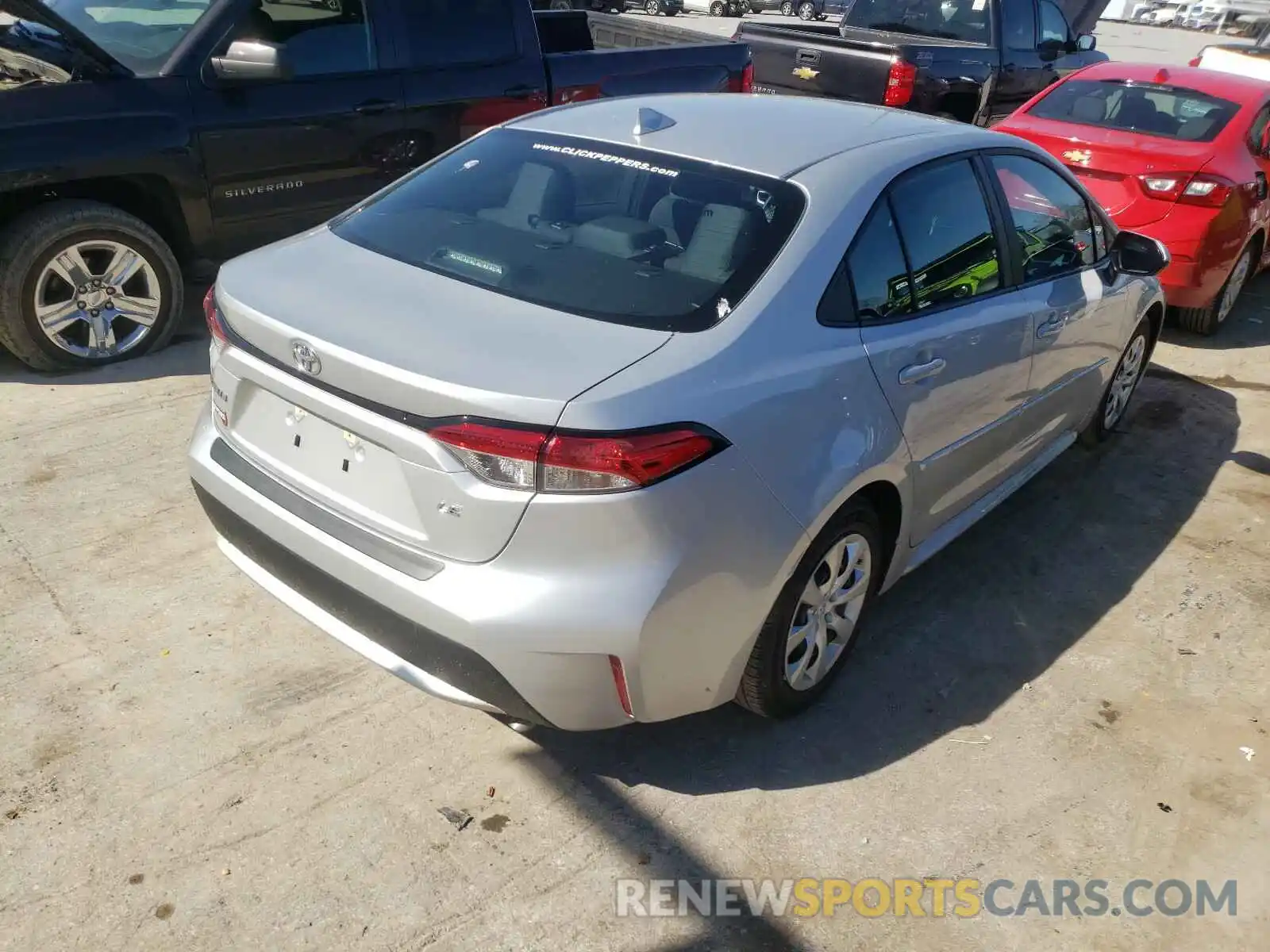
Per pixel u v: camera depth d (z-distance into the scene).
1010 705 3.43
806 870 2.75
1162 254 4.36
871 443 3.00
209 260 5.64
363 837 2.72
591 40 8.31
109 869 2.57
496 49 6.35
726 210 3.02
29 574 3.59
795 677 3.13
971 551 4.34
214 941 2.42
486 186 3.35
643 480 2.41
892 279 3.20
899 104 8.91
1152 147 6.61
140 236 5.14
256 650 3.35
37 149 4.83
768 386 2.69
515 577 2.46
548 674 2.50
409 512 2.57
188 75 5.25
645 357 2.56
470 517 2.45
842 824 2.89
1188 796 3.11
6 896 2.48
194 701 3.12
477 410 2.39
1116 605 4.05
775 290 2.83
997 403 3.75
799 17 31.95
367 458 2.63
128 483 4.19
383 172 6.05
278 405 2.83
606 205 3.14
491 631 2.45
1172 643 3.84
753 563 2.67
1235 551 4.50
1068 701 3.48
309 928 2.46
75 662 3.23
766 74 9.90
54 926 2.42
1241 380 6.45
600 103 3.80
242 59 5.25
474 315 2.68
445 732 3.09
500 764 2.99
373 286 2.86
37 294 4.91
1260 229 7.08
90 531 3.86
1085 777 3.15
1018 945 2.60
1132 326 4.95
